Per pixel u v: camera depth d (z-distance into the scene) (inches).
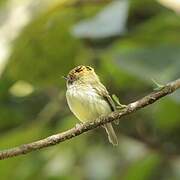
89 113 358.9
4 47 551.5
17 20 558.3
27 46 558.3
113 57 521.0
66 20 560.7
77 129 291.7
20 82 617.3
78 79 366.0
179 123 591.5
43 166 573.0
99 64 589.0
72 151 598.5
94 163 595.2
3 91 596.7
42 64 578.6
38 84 593.0
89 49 576.1
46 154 581.3
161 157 581.3
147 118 589.6
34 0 566.9
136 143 600.1
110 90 599.2
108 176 587.2
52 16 556.1
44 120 576.1
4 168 553.9
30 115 604.1
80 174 592.7
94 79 366.9
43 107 604.1
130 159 593.0
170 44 524.4
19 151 290.4
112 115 291.9
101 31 509.7
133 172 580.7
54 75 588.1
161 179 578.6
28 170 568.1
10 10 563.2
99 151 602.2
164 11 561.9
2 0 568.4
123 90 600.7
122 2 533.6
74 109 364.5
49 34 560.7
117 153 599.5
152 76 500.7
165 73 501.0
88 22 520.7
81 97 358.3
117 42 570.6
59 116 587.2
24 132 544.1
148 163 577.3
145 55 518.6
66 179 590.2
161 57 515.5
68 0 553.9
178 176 575.8
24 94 610.2
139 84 595.8
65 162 594.6
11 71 574.9
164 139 588.4
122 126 580.1
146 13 567.2
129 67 510.6
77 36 509.4
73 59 583.5
